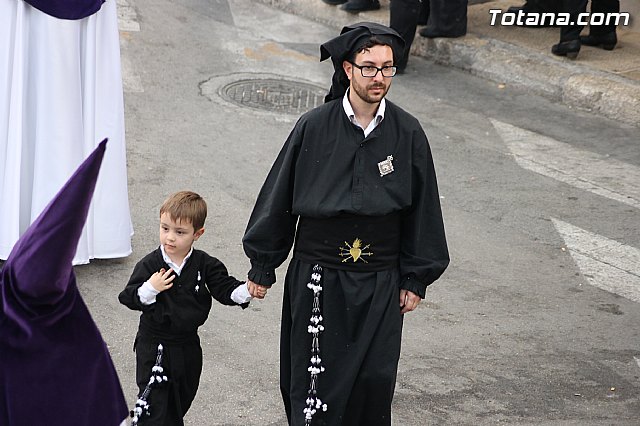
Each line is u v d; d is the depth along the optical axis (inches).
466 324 423.2
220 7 914.7
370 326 286.0
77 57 409.7
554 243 515.5
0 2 394.9
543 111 725.3
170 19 857.5
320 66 794.2
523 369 388.2
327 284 286.7
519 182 593.9
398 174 283.4
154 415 294.2
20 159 412.2
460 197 565.0
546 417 354.3
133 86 697.0
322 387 292.0
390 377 289.9
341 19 892.6
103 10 415.5
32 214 419.2
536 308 443.8
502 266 484.4
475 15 882.8
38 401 180.7
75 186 170.1
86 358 185.6
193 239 292.4
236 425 335.0
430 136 660.1
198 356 302.8
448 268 477.4
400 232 293.6
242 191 546.9
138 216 500.7
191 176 558.6
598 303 453.4
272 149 613.3
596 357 402.3
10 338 178.5
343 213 281.7
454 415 351.3
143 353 296.7
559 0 842.2
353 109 281.7
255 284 294.7
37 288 173.0
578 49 775.1
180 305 291.4
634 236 530.3
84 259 434.6
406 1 759.7
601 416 357.4
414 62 820.0
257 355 383.6
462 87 767.1
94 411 187.8
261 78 748.6
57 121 409.7
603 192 587.2
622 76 747.4
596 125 702.5
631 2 850.8
